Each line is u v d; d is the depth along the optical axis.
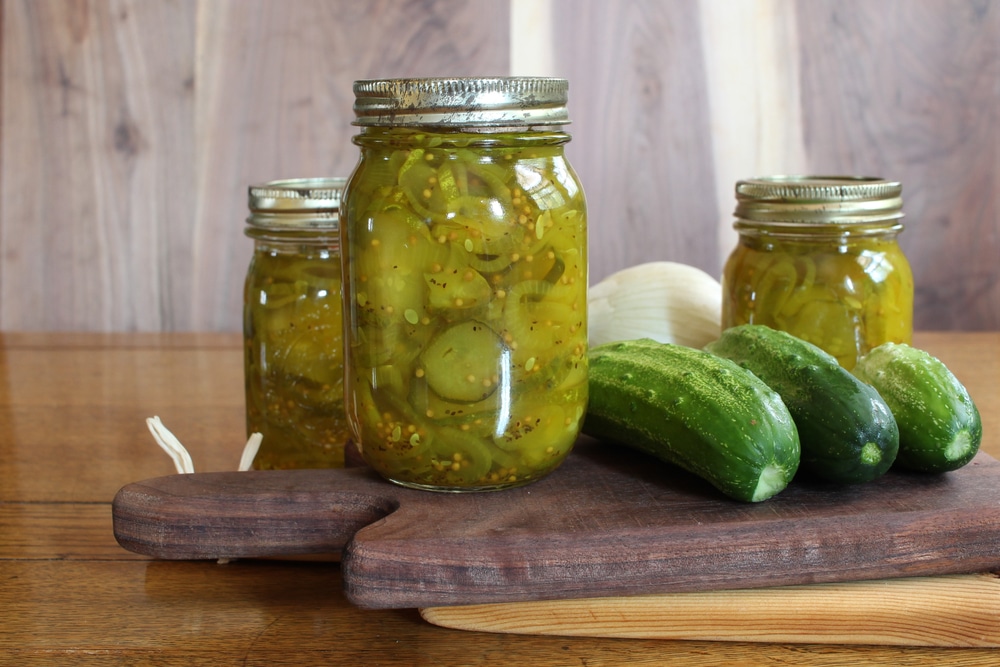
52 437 0.86
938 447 0.68
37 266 1.16
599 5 1.09
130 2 1.10
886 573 0.66
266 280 0.76
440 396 0.66
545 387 0.67
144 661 0.64
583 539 0.65
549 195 0.66
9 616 0.67
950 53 1.10
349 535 0.69
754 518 0.66
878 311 0.76
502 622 0.66
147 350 1.06
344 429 0.76
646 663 0.65
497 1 1.09
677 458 0.68
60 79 1.12
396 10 1.09
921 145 1.11
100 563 0.71
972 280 1.14
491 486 0.68
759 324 0.77
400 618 0.67
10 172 1.14
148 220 1.15
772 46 1.10
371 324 0.67
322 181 0.79
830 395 0.68
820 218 0.75
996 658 0.65
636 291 0.88
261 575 0.71
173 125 1.12
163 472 0.81
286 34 1.10
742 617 0.66
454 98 0.64
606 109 1.11
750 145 1.11
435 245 0.65
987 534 0.66
